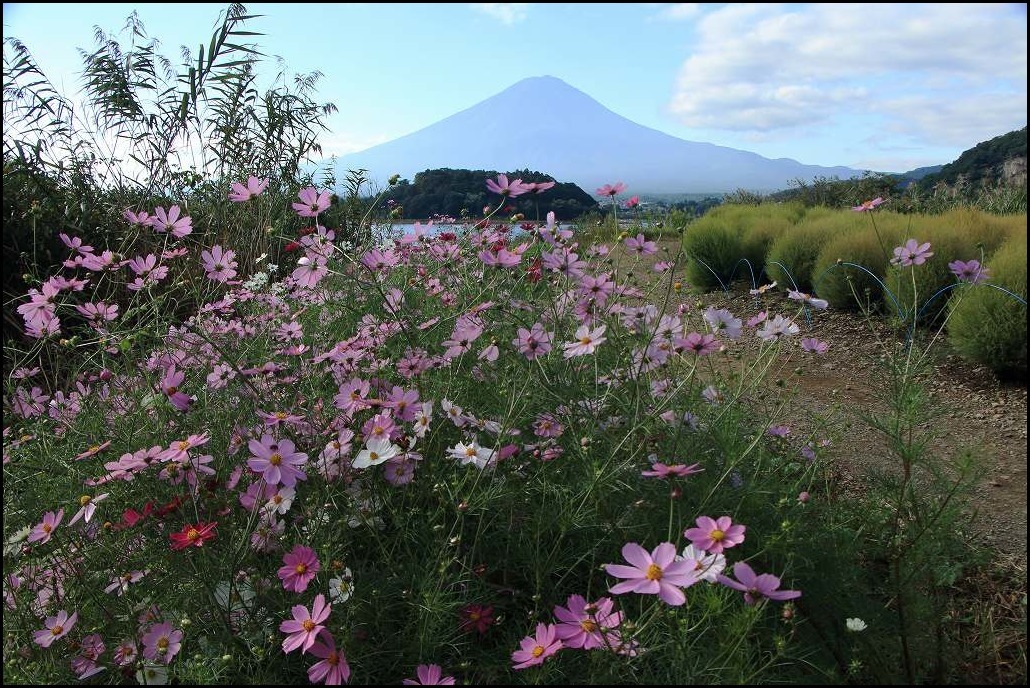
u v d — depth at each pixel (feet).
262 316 9.93
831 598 6.00
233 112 16.92
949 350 15.06
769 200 41.42
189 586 5.40
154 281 8.88
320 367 8.26
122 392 7.48
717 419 7.11
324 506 5.58
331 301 9.72
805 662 5.45
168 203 16.02
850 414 10.97
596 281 8.22
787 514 6.13
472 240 11.28
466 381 7.89
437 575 5.54
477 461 5.93
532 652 4.87
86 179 15.48
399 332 8.34
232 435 6.69
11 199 13.97
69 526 5.33
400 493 6.34
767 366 7.93
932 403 8.34
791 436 9.70
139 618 5.48
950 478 9.09
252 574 5.50
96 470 6.27
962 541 7.36
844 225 21.17
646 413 6.88
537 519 5.91
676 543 5.73
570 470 6.73
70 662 5.28
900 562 6.68
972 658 6.46
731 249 22.85
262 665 5.17
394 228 14.21
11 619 5.49
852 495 8.28
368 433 6.21
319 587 5.33
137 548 5.83
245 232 15.25
